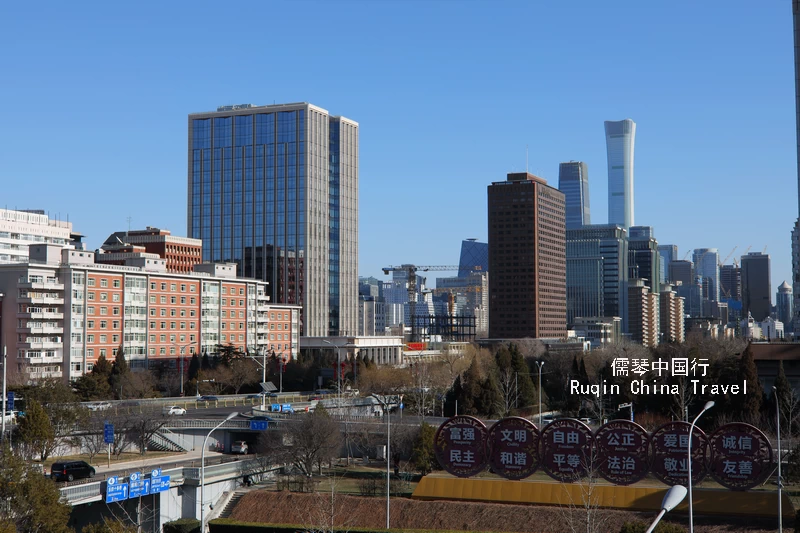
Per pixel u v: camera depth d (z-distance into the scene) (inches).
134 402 6771.7
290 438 5022.1
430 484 4407.0
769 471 3964.1
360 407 6712.6
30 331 7741.1
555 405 7377.0
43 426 4598.9
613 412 6348.4
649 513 4023.1
